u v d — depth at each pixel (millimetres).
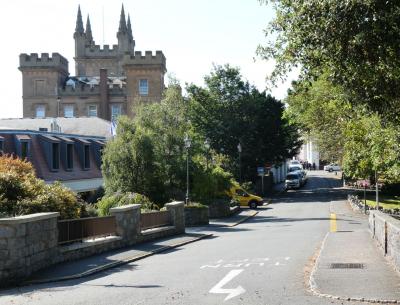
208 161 44594
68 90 83125
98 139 43312
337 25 9727
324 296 10227
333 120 42125
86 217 19750
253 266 15102
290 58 12789
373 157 23406
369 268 13320
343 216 39188
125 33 105188
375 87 10828
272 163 73750
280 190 76875
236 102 67938
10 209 16641
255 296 10500
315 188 78812
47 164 34844
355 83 10930
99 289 12031
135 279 13438
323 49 10617
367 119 19938
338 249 17375
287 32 12414
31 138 34188
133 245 21953
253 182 70188
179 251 20688
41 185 18953
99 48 103312
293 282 12078
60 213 17938
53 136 36500
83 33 104188
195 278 13164
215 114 68000
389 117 11828
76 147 39219
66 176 36375
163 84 81688
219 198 43156
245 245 21766
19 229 13594
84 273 14453
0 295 11820
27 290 12406
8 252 13320
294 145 74000
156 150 38375
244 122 67812
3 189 17359
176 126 41156
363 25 9570
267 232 28484
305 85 13672
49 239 15414
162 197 36562
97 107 82938
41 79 83438
